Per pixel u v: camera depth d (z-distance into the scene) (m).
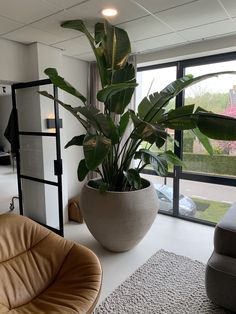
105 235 2.48
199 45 2.95
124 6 2.06
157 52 3.25
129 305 1.89
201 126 2.06
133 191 2.44
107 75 2.43
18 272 1.68
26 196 3.51
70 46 3.10
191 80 2.25
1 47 2.83
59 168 2.96
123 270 2.33
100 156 2.01
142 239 2.77
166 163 2.50
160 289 2.07
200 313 1.81
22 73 3.07
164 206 3.72
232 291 1.71
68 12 2.17
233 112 3.04
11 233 1.84
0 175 6.71
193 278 2.21
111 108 2.51
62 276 1.71
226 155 3.14
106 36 2.27
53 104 3.20
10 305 1.51
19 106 3.33
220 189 3.24
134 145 2.52
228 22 2.40
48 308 1.42
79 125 3.79
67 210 3.49
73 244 1.88
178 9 2.13
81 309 1.38
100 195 2.42
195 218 3.46
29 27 2.50
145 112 2.47
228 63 3.01
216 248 1.93
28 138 3.31
